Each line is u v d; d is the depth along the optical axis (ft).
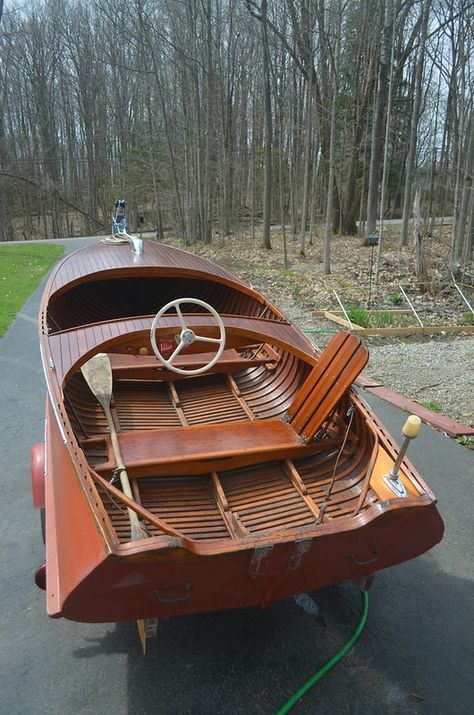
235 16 82.79
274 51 73.26
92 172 142.51
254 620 11.60
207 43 71.20
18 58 140.26
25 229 145.59
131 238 23.75
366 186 92.84
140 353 13.98
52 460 11.46
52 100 145.69
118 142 137.80
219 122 81.76
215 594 8.95
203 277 20.16
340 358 12.75
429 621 11.62
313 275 50.75
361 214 82.02
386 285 43.73
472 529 14.61
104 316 22.54
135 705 9.60
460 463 17.78
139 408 15.72
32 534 14.05
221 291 22.62
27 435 18.98
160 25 87.76
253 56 93.81
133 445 11.95
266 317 19.29
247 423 13.41
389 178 95.09
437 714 9.52
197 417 15.48
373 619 11.64
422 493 9.51
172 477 12.50
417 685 10.09
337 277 49.21
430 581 12.82
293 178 81.71
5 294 40.14
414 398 22.72
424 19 52.60
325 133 80.53
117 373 15.89
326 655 10.70
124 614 8.60
